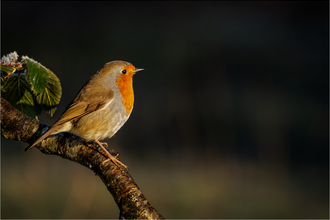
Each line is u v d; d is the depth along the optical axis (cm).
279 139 1371
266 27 2219
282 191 1092
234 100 1579
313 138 1379
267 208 1008
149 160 1274
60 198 933
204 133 1418
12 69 335
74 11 2219
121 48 1953
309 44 2059
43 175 1013
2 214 848
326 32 2150
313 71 1838
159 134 1427
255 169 1227
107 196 1003
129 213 311
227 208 998
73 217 908
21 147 1155
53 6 2234
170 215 970
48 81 368
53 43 1953
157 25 2184
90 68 1791
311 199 1055
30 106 388
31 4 2158
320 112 1505
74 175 1046
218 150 1338
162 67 1805
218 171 1201
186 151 1335
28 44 1930
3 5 2127
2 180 925
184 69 1806
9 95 378
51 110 386
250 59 1916
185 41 2036
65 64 1795
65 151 366
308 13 2284
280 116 1482
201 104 1547
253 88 1684
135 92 1614
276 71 1833
